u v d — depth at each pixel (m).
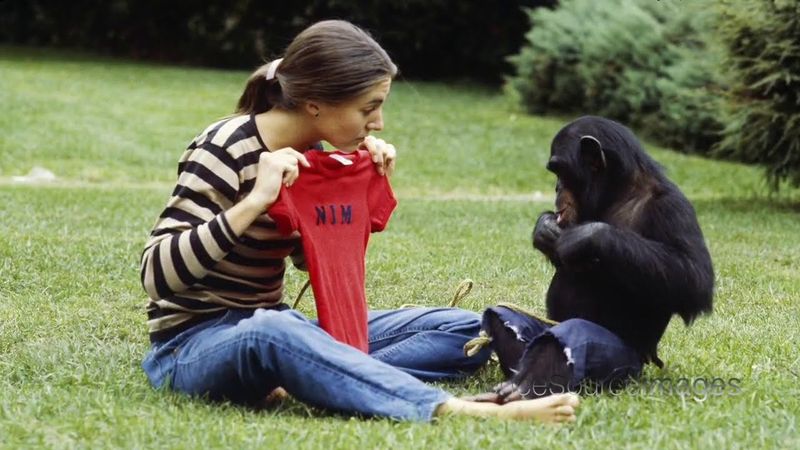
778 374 5.68
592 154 5.25
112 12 31.75
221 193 4.85
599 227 5.00
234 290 5.01
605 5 24.19
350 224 5.05
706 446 4.32
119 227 11.19
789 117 14.40
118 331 6.86
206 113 22.62
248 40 31.28
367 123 4.95
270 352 4.68
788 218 13.71
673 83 20.98
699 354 6.25
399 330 5.64
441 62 31.14
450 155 19.86
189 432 4.45
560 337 5.01
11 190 14.11
